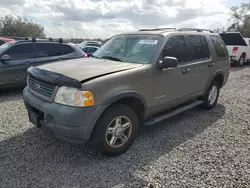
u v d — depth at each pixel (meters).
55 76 2.76
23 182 2.49
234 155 3.18
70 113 2.54
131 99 3.20
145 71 3.24
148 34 3.89
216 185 2.52
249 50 14.37
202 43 4.57
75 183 2.50
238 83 8.58
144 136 3.74
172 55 3.75
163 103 3.69
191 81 4.23
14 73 6.29
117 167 2.83
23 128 3.91
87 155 3.09
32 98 3.05
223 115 4.89
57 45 7.24
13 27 44.38
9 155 3.03
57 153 3.12
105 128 2.87
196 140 3.64
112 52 4.00
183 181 2.58
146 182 2.54
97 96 2.66
